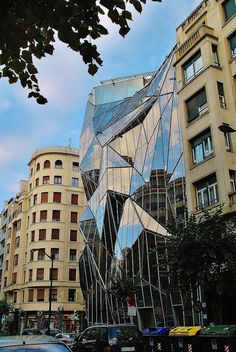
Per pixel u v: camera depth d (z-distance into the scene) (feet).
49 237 216.74
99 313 142.92
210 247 55.88
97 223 151.33
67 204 226.99
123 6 13.64
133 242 122.31
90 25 13.80
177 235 58.90
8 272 250.98
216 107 81.87
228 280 56.70
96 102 176.96
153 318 106.63
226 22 87.15
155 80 132.98
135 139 134.62
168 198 109.70
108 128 156.25
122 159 139.54
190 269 55.93
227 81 84.38
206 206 80.02
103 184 149.07
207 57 86.69
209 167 80.64
